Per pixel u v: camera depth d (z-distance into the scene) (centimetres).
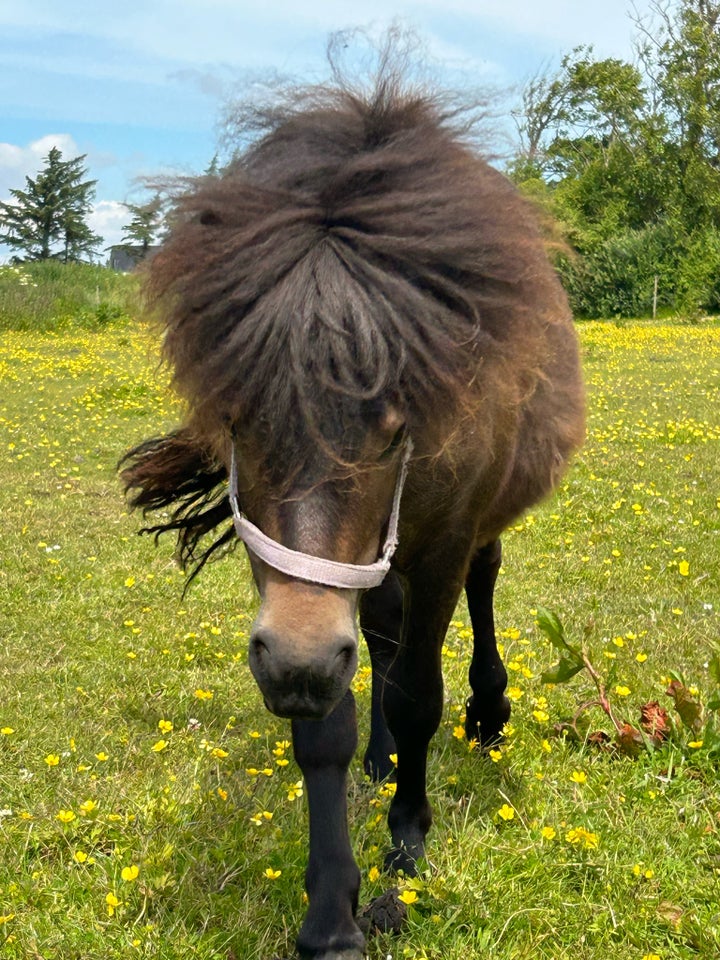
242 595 566
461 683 433
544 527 711
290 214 207
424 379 201
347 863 248
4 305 2412
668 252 3562
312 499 200
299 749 253
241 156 257
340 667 201
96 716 408
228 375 198
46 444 1016
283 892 280
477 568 369
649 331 2611
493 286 219
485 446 258
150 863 288
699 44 4366
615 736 371
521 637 492
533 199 310
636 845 300
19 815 321
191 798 331
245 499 222
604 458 941
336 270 199
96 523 721
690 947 261
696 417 1185
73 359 1808
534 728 385
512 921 267
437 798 331
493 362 222
